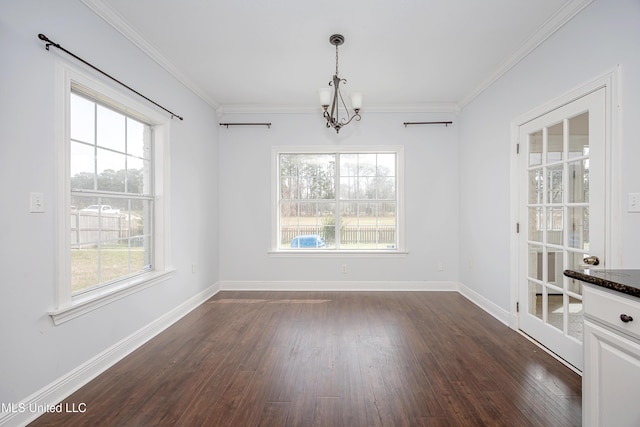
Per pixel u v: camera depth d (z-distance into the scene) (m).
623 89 1.73
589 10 1.95
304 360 2.26
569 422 1.59
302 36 2.51
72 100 2.00
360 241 4.32
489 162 3.28
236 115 4.23
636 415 1.08
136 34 2.42
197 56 2.83
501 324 2.95
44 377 1.70
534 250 2.60
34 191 1.65
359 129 4.19
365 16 2.25
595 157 1.92
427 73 3.18
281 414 1.67
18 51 1.57
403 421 1.61
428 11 2.18
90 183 2.14
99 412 1.68
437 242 4.19
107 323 2.17
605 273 1.31
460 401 1.77
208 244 3.89
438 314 3.24
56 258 1.77
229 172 4.25
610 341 1.18
